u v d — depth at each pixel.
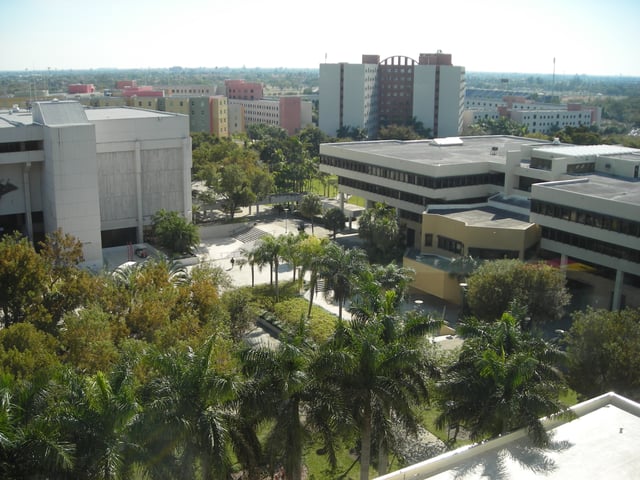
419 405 38.66
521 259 77.44
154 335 48.22
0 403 28.73
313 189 161.38
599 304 74.12
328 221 110.00
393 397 34.03
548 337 66.25
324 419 32.84
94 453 29.00
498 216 86.69
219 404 32.28
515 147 116.06
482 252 79.19
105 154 99.12
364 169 111.12
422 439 46.09
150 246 101.62
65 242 69.75
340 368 33.72
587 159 92.44
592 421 35.44
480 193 100.06
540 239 80.56
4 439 26.94
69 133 87.69
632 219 68.50
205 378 31.09
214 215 126.00
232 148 162.50
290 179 148.00
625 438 33.84
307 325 36.62
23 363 40.25
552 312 62.47
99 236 92.62
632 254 69.19
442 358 45.34
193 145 175.62
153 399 31.09
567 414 33.94
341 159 116.69
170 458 30.94
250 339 67.44
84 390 30.89
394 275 64.56
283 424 32.62
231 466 32.41
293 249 79.62
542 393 33.75
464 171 97.50
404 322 37.81
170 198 106.19
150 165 103.44
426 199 98.75
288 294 80.94
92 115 106.88
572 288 76.94
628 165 89.44
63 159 88.00
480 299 62.62
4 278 55.84
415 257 83.69
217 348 38.00
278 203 138.75
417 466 30.55
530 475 30.62
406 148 118.88
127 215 102.69
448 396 34.88
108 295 53.78
